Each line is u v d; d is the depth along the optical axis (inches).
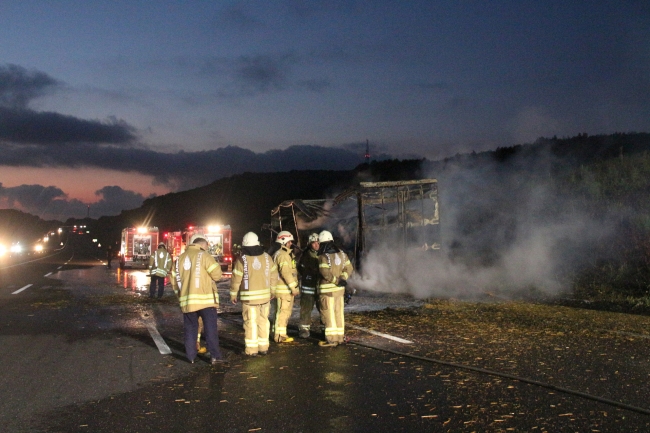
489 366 278.1
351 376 262.2
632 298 526.6
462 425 195.5
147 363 296.0
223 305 557.3
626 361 287.4
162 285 642.8
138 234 1382.9
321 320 366.3
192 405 222.1
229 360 301.0
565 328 386.3
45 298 641.0
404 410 212.1
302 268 362.0
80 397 234.8
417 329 388.5
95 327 418.0
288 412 211.5
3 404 225.9
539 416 203.8
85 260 2176.4
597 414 205.6
